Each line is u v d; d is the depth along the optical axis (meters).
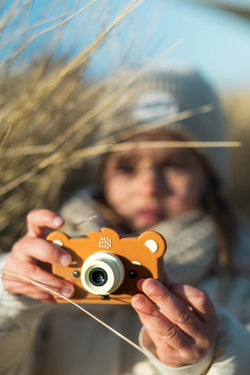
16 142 1.19
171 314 0.70
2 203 1.21
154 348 0.83
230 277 1.34
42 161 1.17
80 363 1.19
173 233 1.33
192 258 1.29
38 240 0.76
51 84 1.07
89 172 1.65
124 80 1.26
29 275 0.80
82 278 0.69
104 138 1.43
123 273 0.70
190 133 1.44
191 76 1.56
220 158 1.56
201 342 0.75
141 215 1.40
